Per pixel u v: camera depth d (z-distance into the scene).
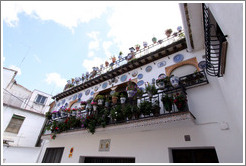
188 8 4.59
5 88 13.25
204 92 4.90
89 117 6.46
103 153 5.91
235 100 3.34
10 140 10.95
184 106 4.48
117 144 5.78
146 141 5.14
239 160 3.53
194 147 4.29
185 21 5.03
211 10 3.96
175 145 4.52
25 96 15.98
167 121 4.38
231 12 2.45
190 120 4.14
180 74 5.90
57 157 7.48
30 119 12.66
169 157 4.44
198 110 4.71
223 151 3.81
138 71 7.39
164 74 6.27
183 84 5.31
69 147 7.27
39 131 12.89
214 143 4.01
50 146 8.32
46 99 16.70
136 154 5.09
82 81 10.79
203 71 5.12
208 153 4.21
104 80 8.88
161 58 6.88
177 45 6.35
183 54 6.23
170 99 4.70
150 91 5.25
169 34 7.53
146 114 4.98
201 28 5.09
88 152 6.38
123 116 5.53
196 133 4.39
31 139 12.19
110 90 8.35
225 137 3.94
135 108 5.23
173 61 6.36
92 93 9.01
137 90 5.75
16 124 11.79
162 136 4.91
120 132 5.75
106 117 5.99
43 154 8.35
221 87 4.53
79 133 6.57
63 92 10.97
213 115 4.39
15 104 14.25
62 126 7.38
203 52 5.72
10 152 10.12
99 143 6.32
